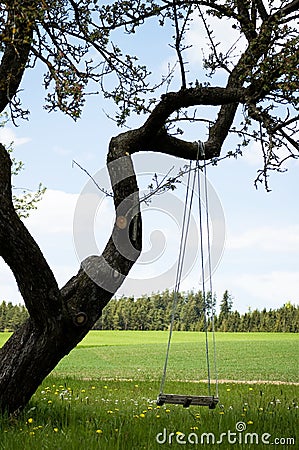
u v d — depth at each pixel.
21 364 8.47
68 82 7.08
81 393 12.88
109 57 8.07
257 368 31.89
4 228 7.73
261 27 7.71
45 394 11.56
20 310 68.69
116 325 69.56
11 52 8.37
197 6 8.41
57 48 7.49
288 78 6.98
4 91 8.41
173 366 32.97
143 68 8.29
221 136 9.52
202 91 8.32
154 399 12.31
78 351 41.53
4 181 7.84
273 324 70.38
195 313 69.38
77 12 7.87
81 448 6.38
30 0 6.87
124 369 30.86
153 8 8.15
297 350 42.38
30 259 7.94
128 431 7.35
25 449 6.38
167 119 9.06
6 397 8.49
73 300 8.61
